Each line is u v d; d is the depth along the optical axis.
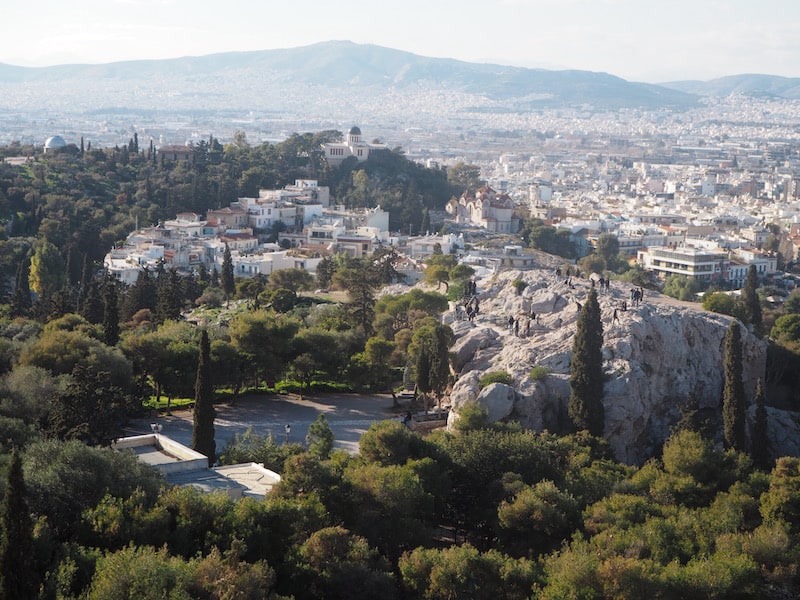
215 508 119.25
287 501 122.56
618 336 193.38
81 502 117.06
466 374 191.75
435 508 141.12
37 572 101.12
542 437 163.38
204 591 101.31
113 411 152.00
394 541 128.00
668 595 116.62
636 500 141.00
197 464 144.62
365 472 134.62
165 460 148.38
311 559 114.56
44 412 159.62
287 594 111.38
